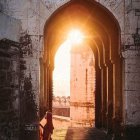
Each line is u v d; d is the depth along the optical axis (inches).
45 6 421.4
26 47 417.7
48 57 564.1
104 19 480.1
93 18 519.2
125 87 412.8
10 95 378.3
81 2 444.1
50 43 604.7
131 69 413.4
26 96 414.9
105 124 631.8
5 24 363.9
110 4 419.5
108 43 540.7
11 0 421.7
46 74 564.4
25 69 416.2
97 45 635.5
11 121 378.9
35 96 415.2
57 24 551.8
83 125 1069.1
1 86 357.1
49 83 682.8
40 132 454.6
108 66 553.0
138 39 415.8
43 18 421.1
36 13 420.5
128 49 414.3
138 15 417.7
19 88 405.1
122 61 419.8
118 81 463.8
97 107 698.8
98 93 697.6
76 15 516.1
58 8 422.6
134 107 411.2
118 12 418.6
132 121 410.3
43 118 479.5
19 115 400.5
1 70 357.4
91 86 1050.7
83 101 1077.8
